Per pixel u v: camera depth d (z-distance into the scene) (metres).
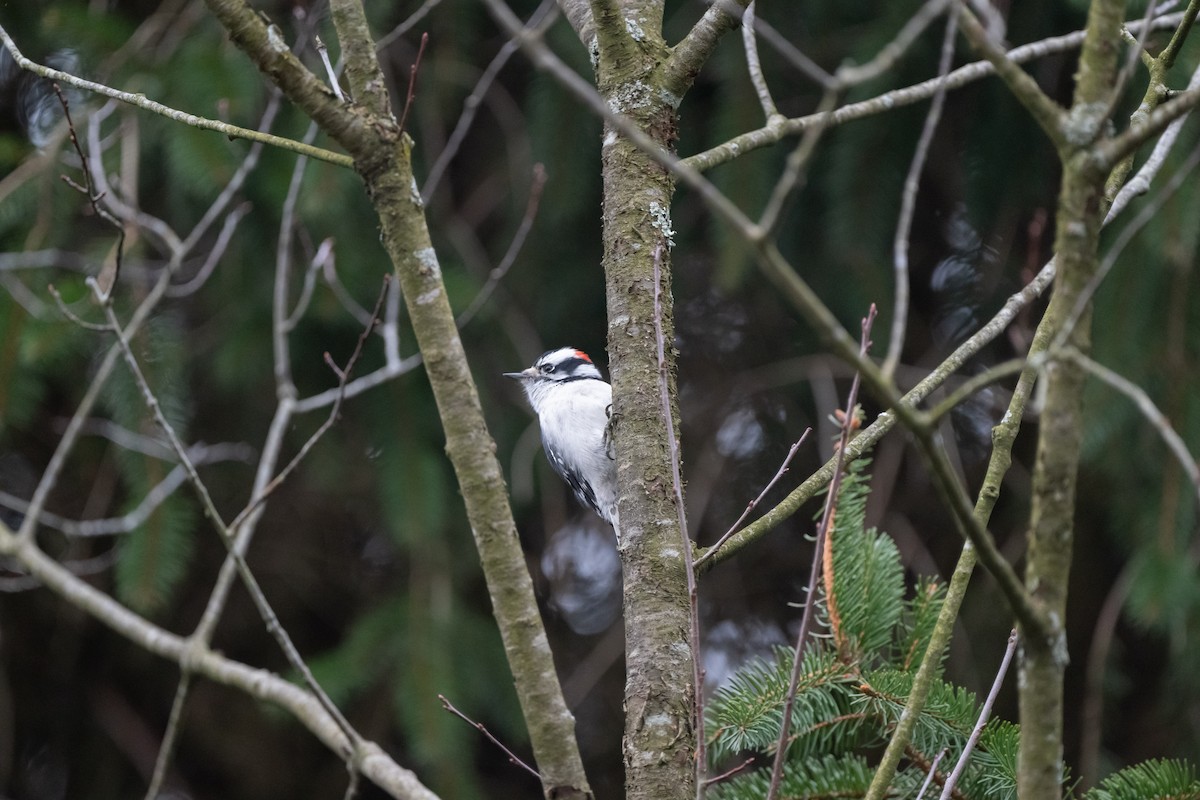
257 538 13.67
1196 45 8.58
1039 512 3.62
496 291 12.27
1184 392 9.54
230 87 10.28
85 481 13.01
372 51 5.02
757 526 5.32
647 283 5.40
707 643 13.62
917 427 3.41
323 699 6.62
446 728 10.91
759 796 5.41
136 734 13.70
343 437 12.29
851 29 11.11
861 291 11.24
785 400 13.61
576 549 14.15
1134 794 5.04
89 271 10.60
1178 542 9.73
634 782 4.71
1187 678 10.52
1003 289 12.25
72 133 7.18
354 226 11.25
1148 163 5.23
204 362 11.82
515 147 12.37
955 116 12.61
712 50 5.62
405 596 11.62
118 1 12.21
